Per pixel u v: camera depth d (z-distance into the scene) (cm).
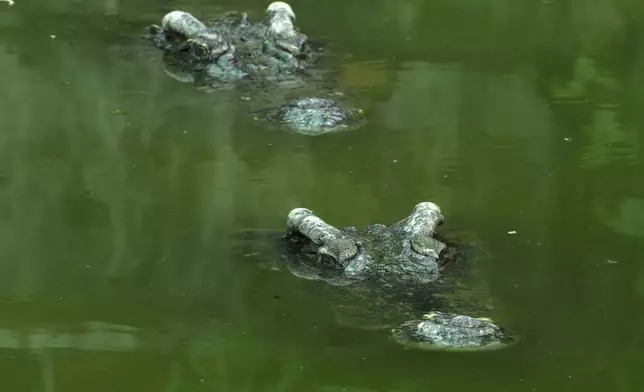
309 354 1006
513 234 1277
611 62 1955
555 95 1795
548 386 948
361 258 1191
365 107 1762
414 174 1469
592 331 1050
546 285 1146
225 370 977
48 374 965
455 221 1312
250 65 1953
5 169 1451
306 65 1959
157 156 1522
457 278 1161
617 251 1230
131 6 2286
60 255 1212
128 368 979
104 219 1307
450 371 976
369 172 1477
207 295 1125
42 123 1636
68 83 1823
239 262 1202
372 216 1320
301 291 1134
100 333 1044
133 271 1178
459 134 1630
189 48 2005
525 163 1510
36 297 1116
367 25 2195
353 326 1062
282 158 1529
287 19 2084
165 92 1817
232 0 2352
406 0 2377
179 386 946
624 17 2233
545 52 2014
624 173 1469
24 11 2219
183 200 1368
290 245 1245
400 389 944
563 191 1408
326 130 1650
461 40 2097
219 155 1534
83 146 1548
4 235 1255
